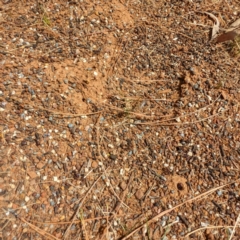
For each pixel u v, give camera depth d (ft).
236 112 1.21
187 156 1.10
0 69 1.12
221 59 1.33
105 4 1.40
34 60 1.18
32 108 1.08
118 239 0.95
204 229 1.00
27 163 1.00
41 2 1.33
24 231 0.91
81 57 1.24
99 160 1.06
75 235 0.94
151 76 1.28
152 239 0.96
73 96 1.14
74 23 1.31
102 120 1.13
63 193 0.99
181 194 1.04
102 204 1.00
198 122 1.17
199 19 1.46
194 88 1.24
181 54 1.34
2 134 1.01
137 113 1.17
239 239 0.99
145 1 1.48
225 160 1.11
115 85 1.22
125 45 1.33
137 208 1.00
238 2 1.53
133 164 1.07
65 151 1.05
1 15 1.27
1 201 0.93
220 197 1.05
